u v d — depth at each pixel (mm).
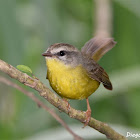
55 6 12188
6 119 11609
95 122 8734
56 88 10477
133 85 11547
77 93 10484
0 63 6926
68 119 13281
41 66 13430
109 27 11922
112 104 13945
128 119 13586
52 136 9805
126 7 12570
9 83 6160
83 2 14156
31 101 11867
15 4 10781
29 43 13133
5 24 10586
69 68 10281
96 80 10961
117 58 13750
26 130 11891
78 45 14039
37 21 12547
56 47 10344
